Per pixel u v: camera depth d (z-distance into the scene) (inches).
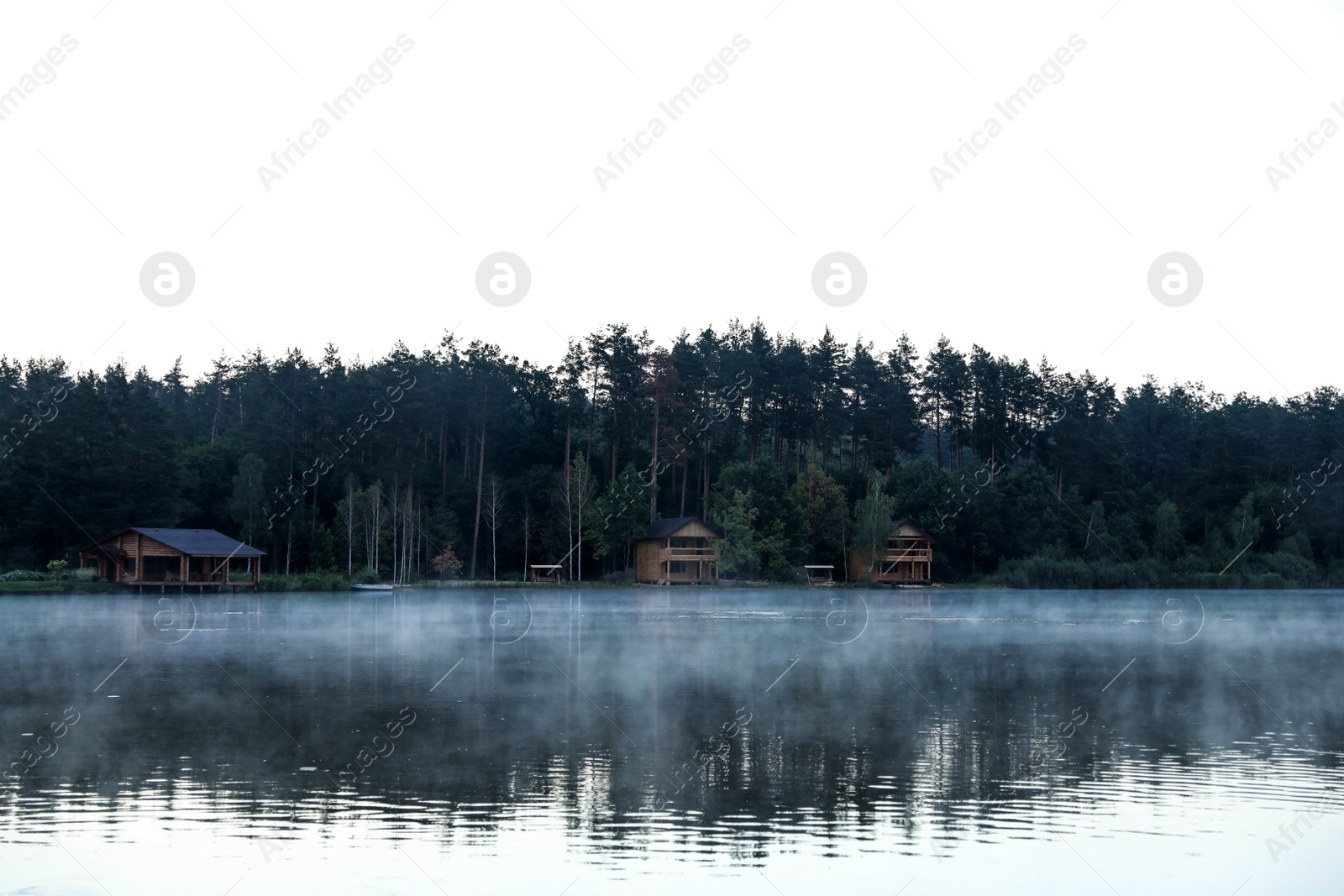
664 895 554.6
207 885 563.2
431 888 561.0
